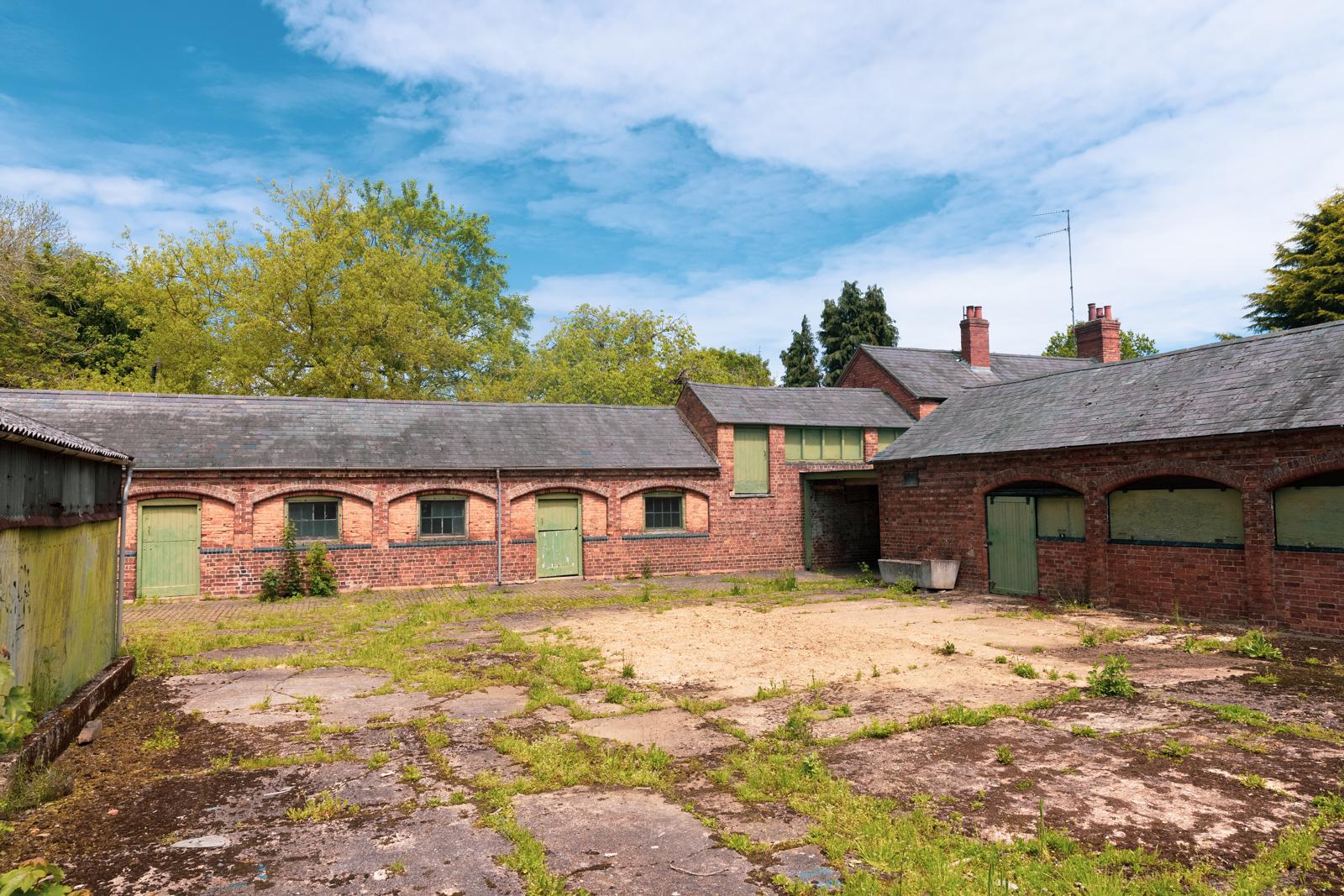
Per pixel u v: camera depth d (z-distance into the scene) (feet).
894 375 88.94
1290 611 37.09
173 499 58.08
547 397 154.92
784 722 24.13
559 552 69.92
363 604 54.85
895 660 32.81
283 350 101.71
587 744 22.20
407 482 64.44
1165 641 35.78
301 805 17.95
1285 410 37.68
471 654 36.19
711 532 75.05
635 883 14.16
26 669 21.52
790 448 79.20
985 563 55.11
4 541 19.89
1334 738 21.21
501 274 161.68
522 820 17.03
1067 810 16.96
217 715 25.81
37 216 103.71
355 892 13.88
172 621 47.37
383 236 132.67
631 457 73.05
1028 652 34.14
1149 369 50.78
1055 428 50.72
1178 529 42.63
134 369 109.60
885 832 15.78
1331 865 14.29
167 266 104.63
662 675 31.01
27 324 97.40
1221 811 16.74
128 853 15.43
